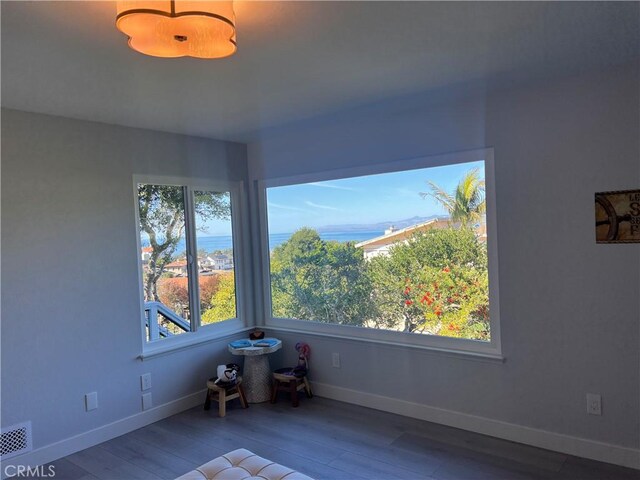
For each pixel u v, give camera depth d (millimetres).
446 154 3266
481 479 2639
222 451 3104
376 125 3590
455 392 3312
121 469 2900
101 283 3301
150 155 3637
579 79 2717
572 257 2801
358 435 3258
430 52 2266
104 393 3301
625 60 2490
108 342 3332
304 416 3625
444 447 3031
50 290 3033
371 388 3736
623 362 2672
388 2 1718
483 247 3207
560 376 2881
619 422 2703
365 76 2592
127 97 2777
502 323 3078
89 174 3254
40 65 2219
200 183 4008
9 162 2865
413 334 3549
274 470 2051
